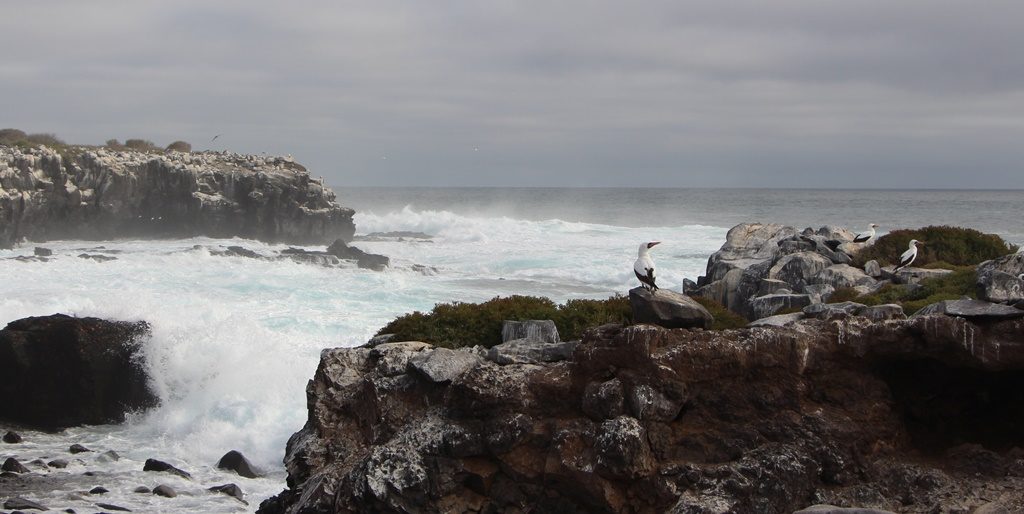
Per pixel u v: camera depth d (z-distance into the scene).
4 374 38.81
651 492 17.62
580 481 17.94
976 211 167.25
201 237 102.19
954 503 15.96
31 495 27.70
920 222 138.62
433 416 19.94
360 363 22.33
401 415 20.53
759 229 37.38
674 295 19.89
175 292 55.12
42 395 38.50
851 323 18.22
